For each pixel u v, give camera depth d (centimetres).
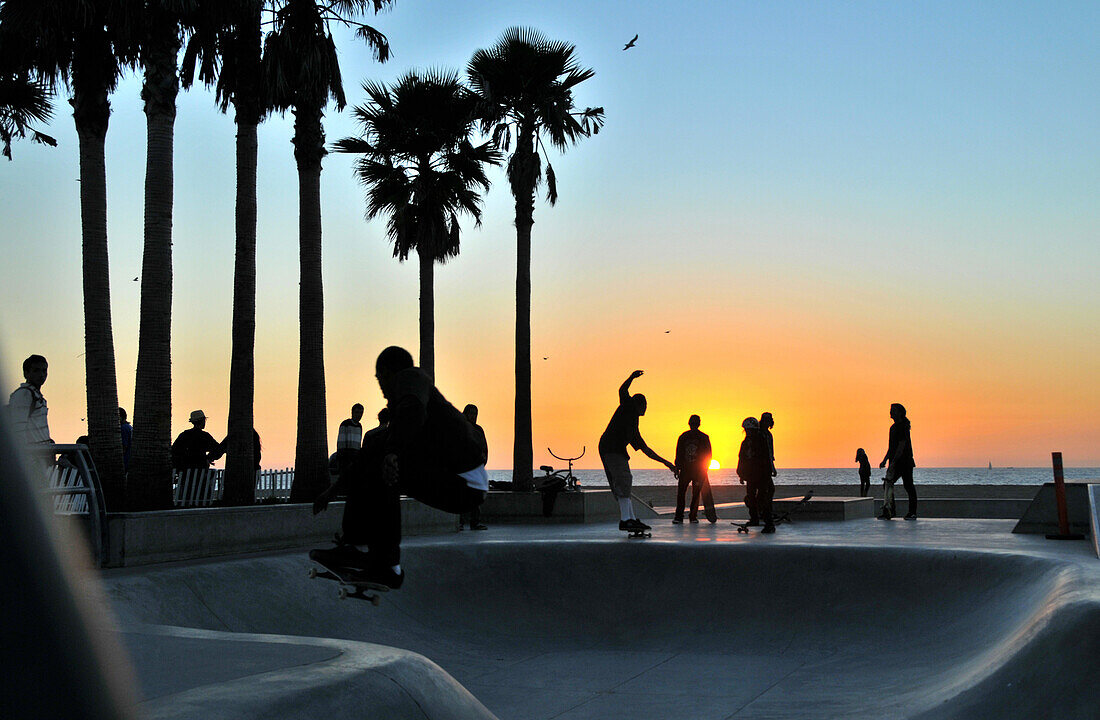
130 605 708
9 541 78
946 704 580
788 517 1566
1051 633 567
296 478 1361
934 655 758
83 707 83
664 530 1329
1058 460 1124
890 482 1609
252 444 1293
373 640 859
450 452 425
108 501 1216
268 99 1326
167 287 1166
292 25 1323
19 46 1260
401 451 415
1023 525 1191
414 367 438
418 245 2019
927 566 904
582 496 1630
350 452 1427
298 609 859
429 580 980
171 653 422
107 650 90
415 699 398
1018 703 545
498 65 1969
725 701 690
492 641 916
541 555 1026
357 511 456
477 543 1037
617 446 1130
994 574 848
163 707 316
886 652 803
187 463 1320
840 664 787
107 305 1264
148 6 1164
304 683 360
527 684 760
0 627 76
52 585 81
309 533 1128
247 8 1239
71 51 1261
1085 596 589
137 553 864
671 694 718
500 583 999
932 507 2061
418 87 2016
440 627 927
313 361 1380
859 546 952
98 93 1270
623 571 1000
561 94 1984
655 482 18362
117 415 1259
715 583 964
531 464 1864
